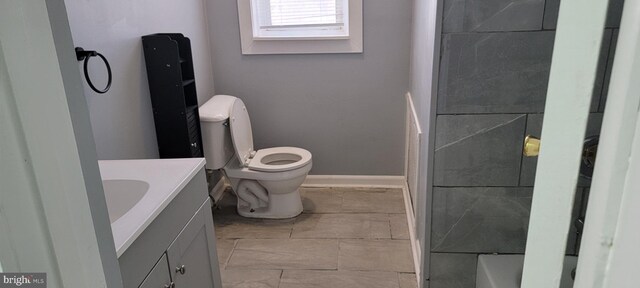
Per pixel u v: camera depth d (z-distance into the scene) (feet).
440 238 6.39
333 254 8.11
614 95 1.25
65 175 1.94
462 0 5.29
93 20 5.90
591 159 1.95
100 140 6.07
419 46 7.64
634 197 1.20
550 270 1.70
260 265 7.84
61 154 1.91
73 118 2.26
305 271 7.64
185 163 5.39
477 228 6.28
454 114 5.74
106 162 5.46
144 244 4.09
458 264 6.50
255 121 10.55
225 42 9.98
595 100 2.47
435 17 5.39
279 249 8.31
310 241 8.55
